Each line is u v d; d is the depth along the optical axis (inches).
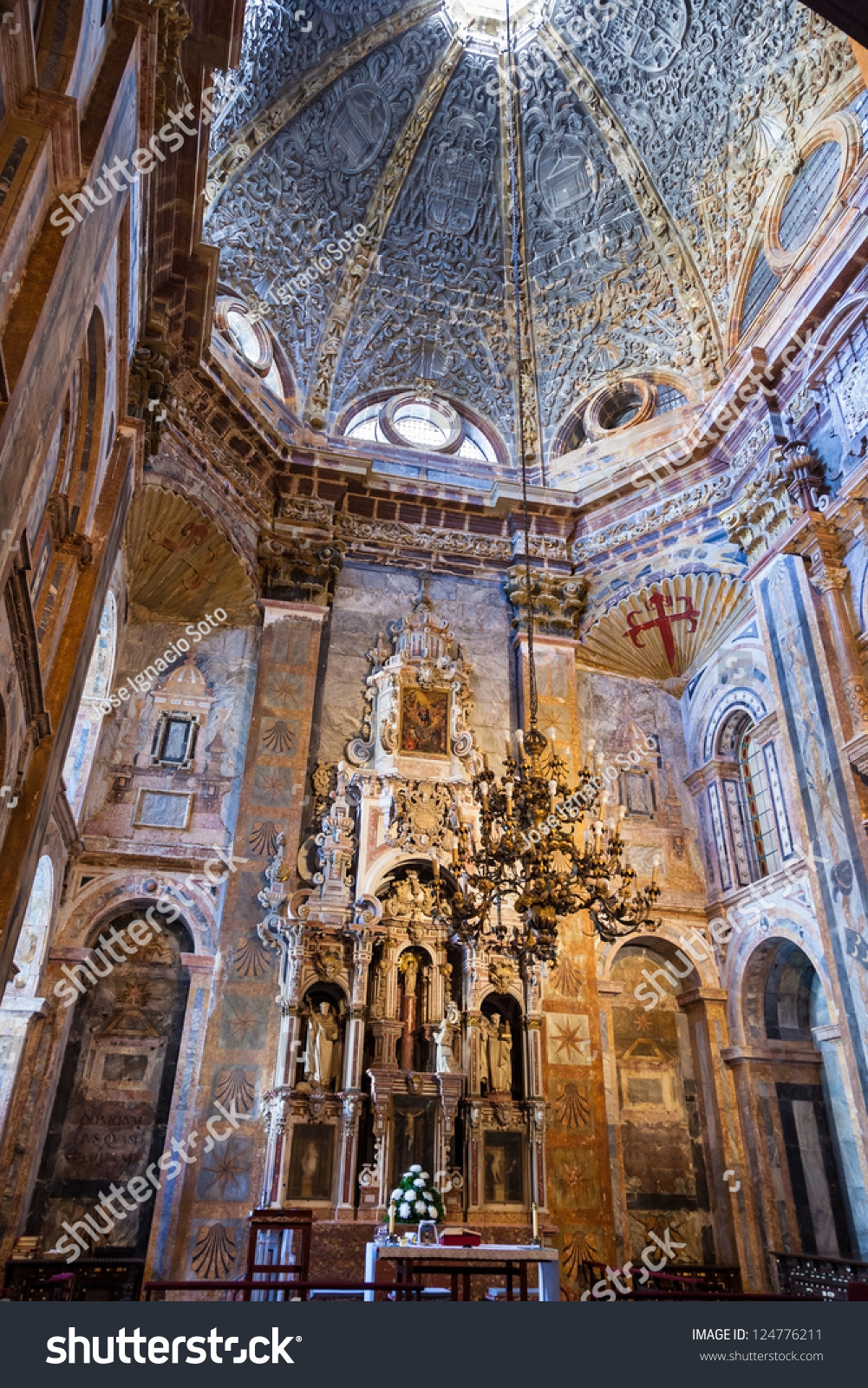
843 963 437.1
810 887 503.8
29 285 217.5
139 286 423.2
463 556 660.7
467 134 682.8
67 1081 483.2
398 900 534.9
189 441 556.4
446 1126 481.7
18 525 231.6
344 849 535.5
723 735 616.1
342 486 638.5
